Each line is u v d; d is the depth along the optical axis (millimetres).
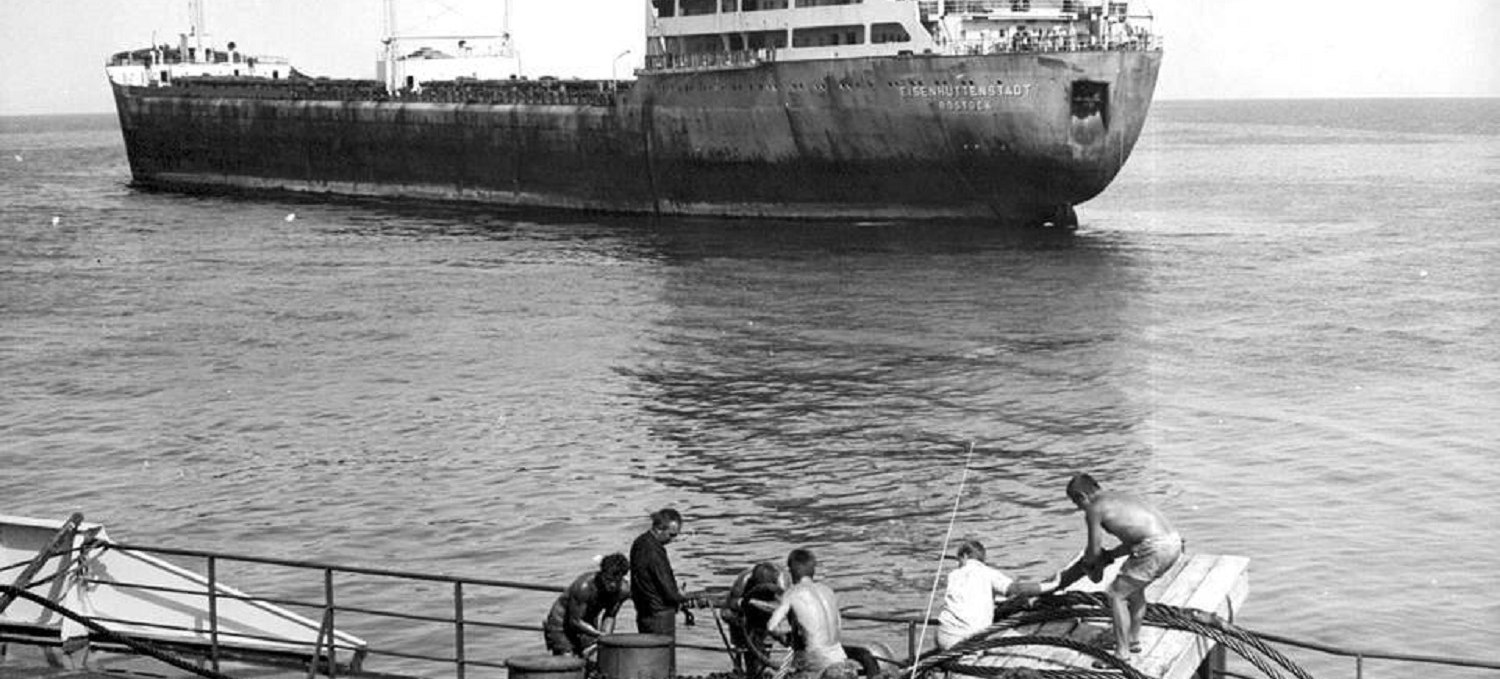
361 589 33844
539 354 60562
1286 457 43875
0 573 20750
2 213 125812
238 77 152000
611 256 89812
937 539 36812
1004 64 93250
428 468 44094
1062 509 39281
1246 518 38469
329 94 138375
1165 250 90875
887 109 97562
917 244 92812
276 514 40094
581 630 18000
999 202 98750
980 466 43375
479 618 31672
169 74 158875
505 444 46781
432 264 87750
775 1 107500
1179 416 48906
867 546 36469
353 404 52562
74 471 44938
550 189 120375
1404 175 159875
